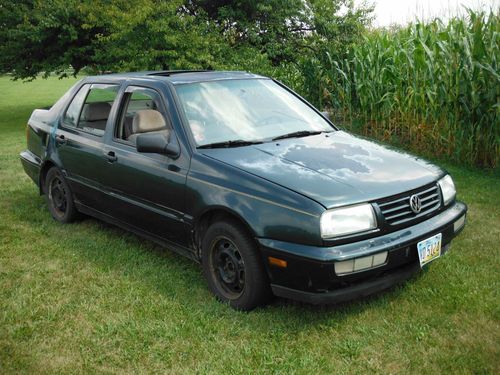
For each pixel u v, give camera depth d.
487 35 7.44
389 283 3.19
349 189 3.15
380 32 11.22
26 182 7.19
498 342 2.98
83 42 15.07
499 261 4.10
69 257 4.48
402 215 3.24
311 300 3.06
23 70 15.91
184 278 3.98
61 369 2.90
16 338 3.21
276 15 13.26
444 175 3.73
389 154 3.83
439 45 7.66
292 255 3.02
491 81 7.14
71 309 3.55
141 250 4.59
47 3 14.27
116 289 3.83
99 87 4.91
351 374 2.77
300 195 3.09
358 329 3.16
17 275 4.12
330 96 10.92
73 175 5.00
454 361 2.81
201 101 4.08
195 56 12.25
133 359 2.96
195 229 3.65
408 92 8.62
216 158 3.59
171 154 3.77
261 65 12.52
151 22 11.59
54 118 5.41
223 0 14.07
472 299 3.46
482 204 5.68
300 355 2.96
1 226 5.30
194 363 2.92
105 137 4.53
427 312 3.34
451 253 4.27
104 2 13.02
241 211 3.25
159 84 4.18
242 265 3.40
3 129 14.03
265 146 3.80
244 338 3.14
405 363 2.83
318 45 12.98
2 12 14.80
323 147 3.83
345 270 2.95
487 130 7.36
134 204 4.20
